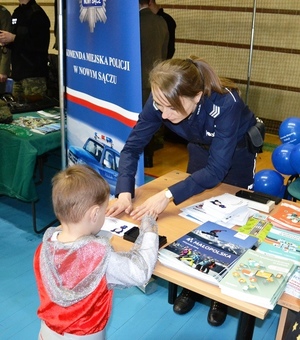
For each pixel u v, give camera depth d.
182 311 2.26
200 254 1.30
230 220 1.55
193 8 6.16
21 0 3.75
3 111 3.07
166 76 1.37
